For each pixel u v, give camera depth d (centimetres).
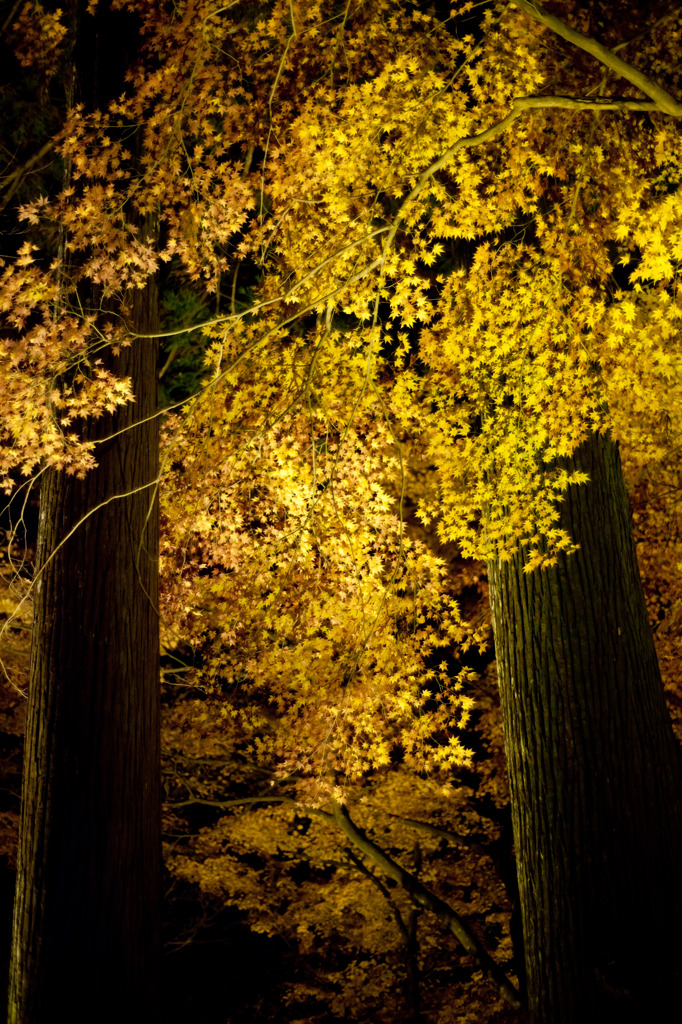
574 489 538
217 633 770
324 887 1070
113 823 466
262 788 1120
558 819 491
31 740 480
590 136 541
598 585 521
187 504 632
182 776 1073
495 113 543
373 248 561
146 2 577
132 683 496
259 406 651
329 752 634
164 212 571
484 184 550
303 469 652
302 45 631
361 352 621
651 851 474
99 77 573
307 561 654
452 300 565
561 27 414
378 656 646
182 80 578
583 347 515
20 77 775
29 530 1014
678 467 904
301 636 695
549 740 504
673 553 900
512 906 782
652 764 493
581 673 506
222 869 1068
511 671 534
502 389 540
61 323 496
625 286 796
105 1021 437
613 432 565
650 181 536
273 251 652
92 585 496
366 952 1161
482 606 1038
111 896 455
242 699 841
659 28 554
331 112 583
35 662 494
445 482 609
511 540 528
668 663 877
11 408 477
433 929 1091
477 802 1115
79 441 521
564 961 473
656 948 455
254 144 645
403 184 538
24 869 461
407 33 612
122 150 550
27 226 812
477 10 635
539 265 525
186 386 1059
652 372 607
